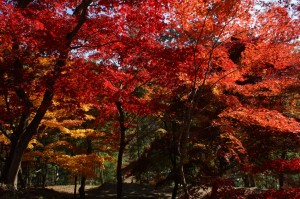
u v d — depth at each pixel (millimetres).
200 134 11781
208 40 8156
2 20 7934
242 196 7652
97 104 11648
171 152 14320
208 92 9500
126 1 8680
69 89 9359
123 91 10523
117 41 9367
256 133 9805
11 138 11688
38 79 9484
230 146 10711
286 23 7645
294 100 10297
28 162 24000
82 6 10164
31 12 9117
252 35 8492
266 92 9469
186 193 7746
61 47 8711
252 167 8336
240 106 8891
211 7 7145
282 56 8312
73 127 19141
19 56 9211
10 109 10891
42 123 14164
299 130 7621
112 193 21266
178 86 10438
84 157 15102
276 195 7250
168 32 9078
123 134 12789
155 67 9094
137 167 15711
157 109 11094
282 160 7988
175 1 7383
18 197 9219
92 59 11195
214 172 11352
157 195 19406
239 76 8742
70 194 20562
